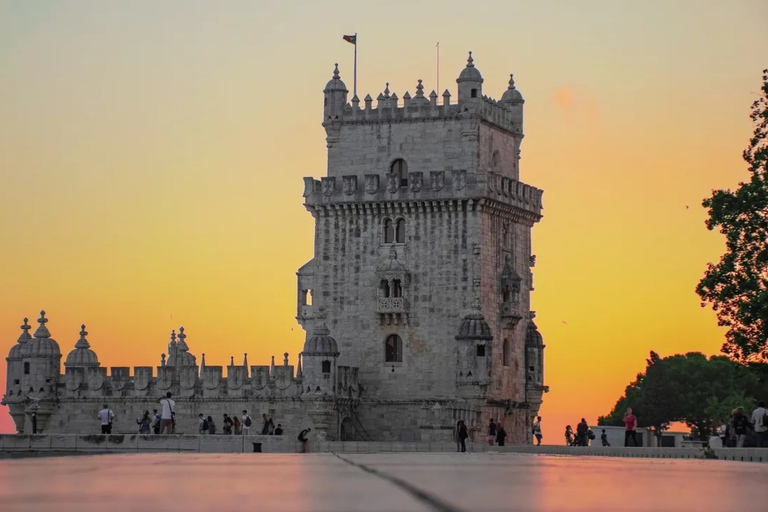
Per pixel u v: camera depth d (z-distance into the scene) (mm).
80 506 23125
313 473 32781
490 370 120500
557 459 50688
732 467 42406
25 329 131250
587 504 24484
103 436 101812
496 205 124250
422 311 123188
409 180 123750
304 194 126250
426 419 118688
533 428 131625
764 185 97500
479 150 125000
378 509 22625
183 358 142250
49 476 31312
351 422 123812
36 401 127250
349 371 122500
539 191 132250
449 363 122250
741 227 98062
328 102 127875
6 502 23734
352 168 127375
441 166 125062
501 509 22812
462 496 25125
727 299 98375
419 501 23922
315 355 120250
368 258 124750
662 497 26234
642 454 85812
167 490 26906
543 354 130500
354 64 130625
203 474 32625
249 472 33500
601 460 51250
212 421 118938
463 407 119500
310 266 145000
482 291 122562
